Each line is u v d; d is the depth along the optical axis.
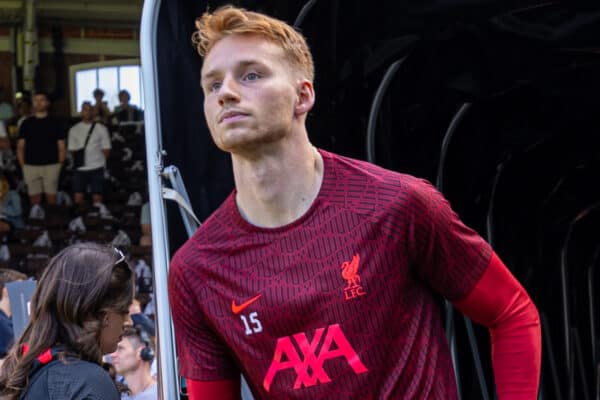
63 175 16.09
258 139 2.29
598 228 8.36
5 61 18.33
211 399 2.55
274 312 2.33
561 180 6.31
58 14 18.48
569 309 7.84
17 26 18.20
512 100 4.70
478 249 2.42
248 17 2.35
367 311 2.30
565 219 7.38
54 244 15.23
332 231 2.33
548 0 3.50
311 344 2.31
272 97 2.29
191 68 3.77
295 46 2.38
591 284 8.77
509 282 2.47
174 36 3.75
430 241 2.35
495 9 3.57
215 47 2.36
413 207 2.32
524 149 5.19
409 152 4.33
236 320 2.38
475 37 3.90
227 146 2.32
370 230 2.32
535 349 2.47
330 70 3.88
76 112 18.78
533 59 3.92
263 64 2.30
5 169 15.91
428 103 4.24
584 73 4.42
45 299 2.63
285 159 2.35
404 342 2.36
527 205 6.47
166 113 3.71
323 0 3.87
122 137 17.72
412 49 3.85
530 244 6.65
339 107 3.98
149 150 3.45
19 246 14.75
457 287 2.43
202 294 2.43
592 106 4.64
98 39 18.80
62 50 18.64
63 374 2.53
